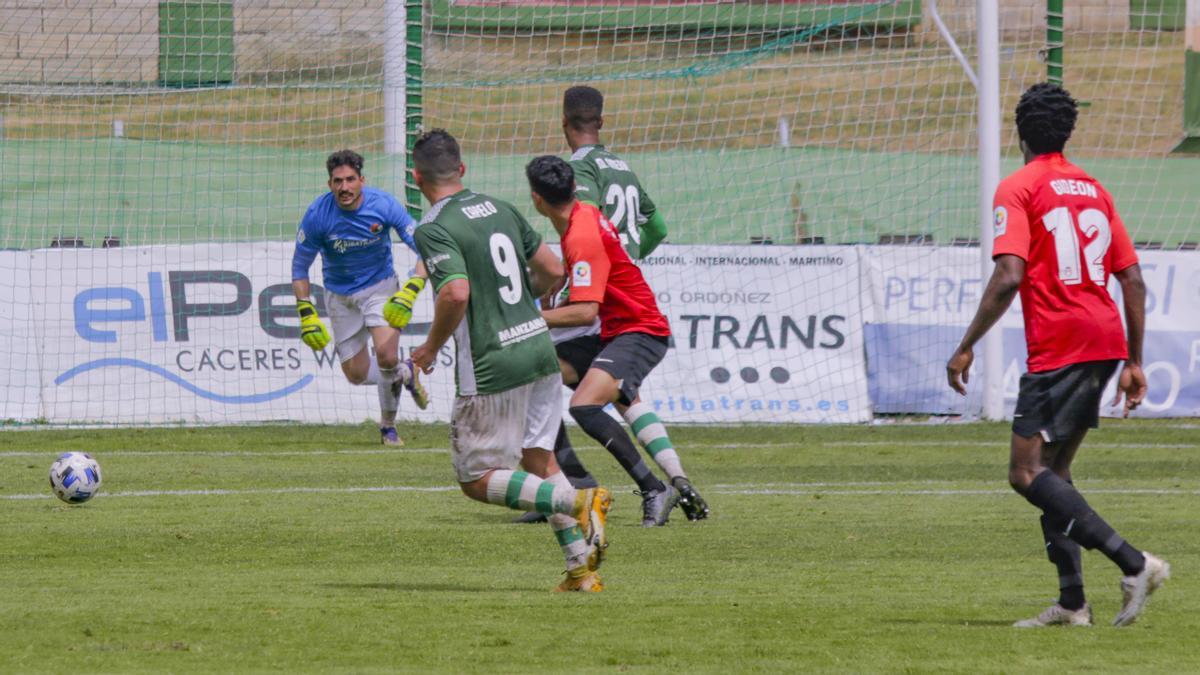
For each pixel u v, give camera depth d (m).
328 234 34.97
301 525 24.58
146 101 60.25
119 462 33.94
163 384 41.41
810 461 34.78
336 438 38.78
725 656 13.71
